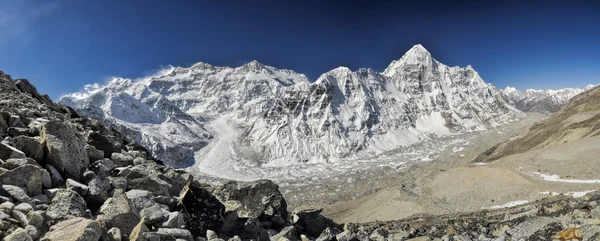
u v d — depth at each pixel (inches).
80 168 598.9
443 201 3782.0
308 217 985.5
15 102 893.2
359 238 976.9
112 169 698.8
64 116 1037.2
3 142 575.5
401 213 3754.9
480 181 3885.3
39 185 493.7
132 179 658.2
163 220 546.6
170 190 699.4
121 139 1179.3
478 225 1374.3
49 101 1315.2
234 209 821.2
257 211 823.7
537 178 3454.7
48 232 400.2
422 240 1280.8
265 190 874.8
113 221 475.5
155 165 807.1
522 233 1012.5
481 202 3373.5
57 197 472.4
